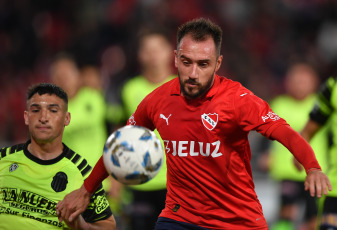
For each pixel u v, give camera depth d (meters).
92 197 16.30
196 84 15.20
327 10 71.75
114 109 29.86
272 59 68.00
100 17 70.06
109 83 62.28
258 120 15.16
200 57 15.02
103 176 15.75
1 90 61.00
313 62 63.09
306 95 35.06
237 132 15.59
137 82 27.84
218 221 16.14
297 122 34.97
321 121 22.61
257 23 71.19
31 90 16.62
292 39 70.25
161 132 16.34
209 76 15.28
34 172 16.17
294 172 33.06
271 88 65.25
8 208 15.98
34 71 66.00
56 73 30.41
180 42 15.37
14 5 70.00
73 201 15.52
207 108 15.57
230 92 15.61
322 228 21.38
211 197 16.03
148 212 26.02
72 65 30.31
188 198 16.39
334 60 67.12
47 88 16.33
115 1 70.31
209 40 15.16
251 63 67.06
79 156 16.62
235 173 15.89
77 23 69.81
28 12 70.12
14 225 15.83
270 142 36.34
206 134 15.59
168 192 17.12
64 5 70.69
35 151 16.34
